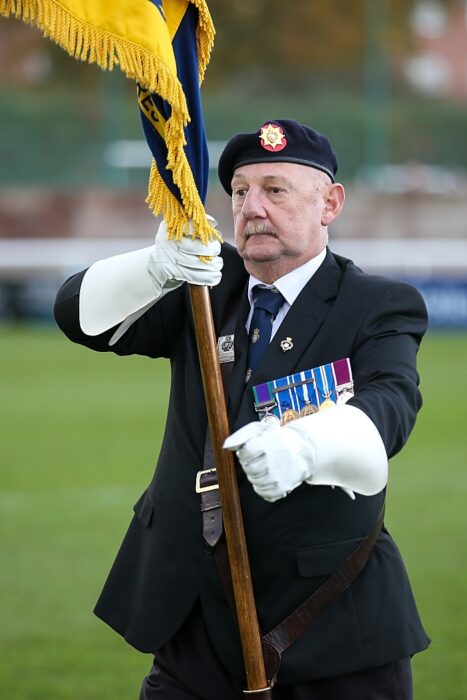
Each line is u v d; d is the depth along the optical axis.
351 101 101.12
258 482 11.78
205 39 13.96
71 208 95.62
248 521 13.52
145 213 95.75
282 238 13.75
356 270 14.16
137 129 96.88
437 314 82.88
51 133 96.25
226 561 13.43
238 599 13.26
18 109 96.38
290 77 128.50
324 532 13.46
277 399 13.59
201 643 13.93
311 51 133.62
